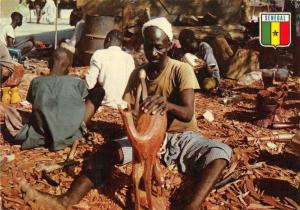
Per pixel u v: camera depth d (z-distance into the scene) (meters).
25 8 23.83
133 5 13.19
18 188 3.76
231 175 4.01
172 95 3.89
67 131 4.53
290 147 4.40
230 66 9.73
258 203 3.71
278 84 6.01
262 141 5.07
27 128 4.60
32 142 4.54
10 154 4.36
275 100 5.80
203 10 13.11
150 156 3.29
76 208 3.52
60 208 3.48
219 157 3.59
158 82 3.89
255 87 8.69
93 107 4.84
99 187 3.78
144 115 3.35
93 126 5.27
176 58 7.91
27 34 15.67
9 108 4.66
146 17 11.73
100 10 13.20
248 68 9.58
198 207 3.38
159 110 3.37
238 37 11.98
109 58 5.98
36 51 11.11
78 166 4.17
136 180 3.31
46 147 4.61
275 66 9.87
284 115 6.46
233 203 3.68
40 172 4.04
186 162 3.82
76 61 10.29
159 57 3.74
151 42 3.70
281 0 12.58
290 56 9.89
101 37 9.91
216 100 7.45
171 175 3.83
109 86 5.97
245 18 12.99
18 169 4.09
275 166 4.40
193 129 4.07
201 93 7.89
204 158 3.65
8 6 15.55
